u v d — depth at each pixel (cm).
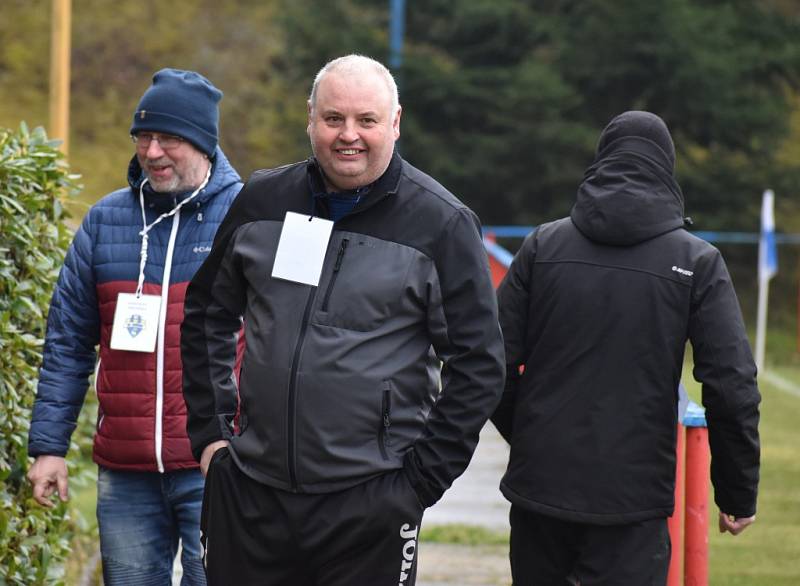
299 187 817
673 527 1016
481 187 6431
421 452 784
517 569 948
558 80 6278
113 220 982
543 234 945
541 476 907
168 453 955
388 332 784
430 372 804
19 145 1123
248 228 823
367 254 788
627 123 928
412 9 6681
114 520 973
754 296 6462
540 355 922
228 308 849
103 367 969
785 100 6744
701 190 6475
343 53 6538
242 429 809
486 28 6588
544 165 6334
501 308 940
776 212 6731
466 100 6344
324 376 773
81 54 7019
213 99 980
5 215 1038
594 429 895
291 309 789
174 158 958
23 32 7019
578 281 912
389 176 796
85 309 980
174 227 973
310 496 779
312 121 793
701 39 6384
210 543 818
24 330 1101
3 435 1051
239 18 7512
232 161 6625
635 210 905
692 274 898
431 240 788
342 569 790
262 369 788
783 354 5488
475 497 1941
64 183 1144
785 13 7562
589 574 905
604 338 900
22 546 1074
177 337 959
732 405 884
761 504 2164
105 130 6600
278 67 7112
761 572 1677
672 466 907
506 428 972
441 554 1595
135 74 7006
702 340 892
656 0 6272
